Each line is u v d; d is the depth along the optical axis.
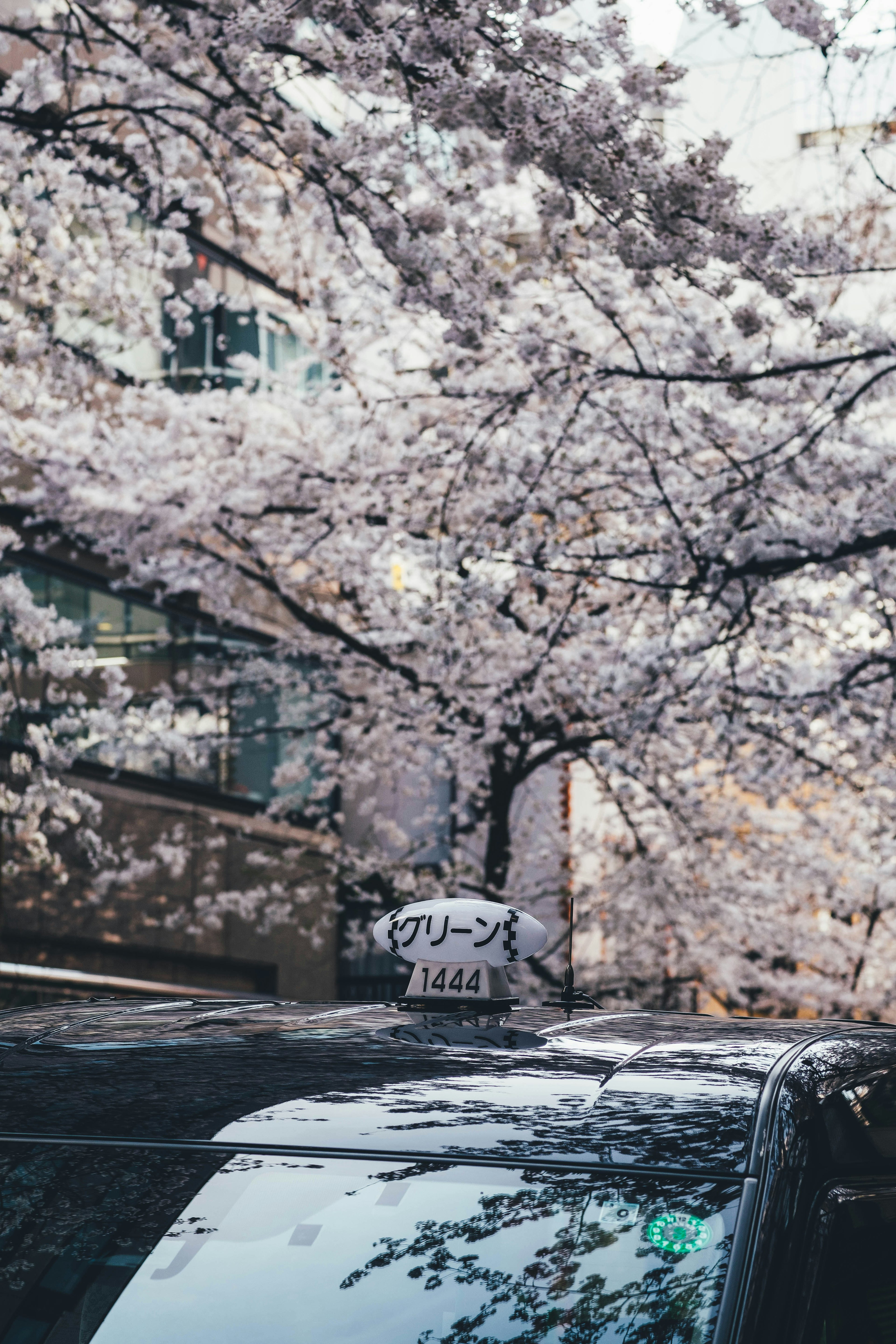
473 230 7.70
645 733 10.91
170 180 9.52
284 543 12.52
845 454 9.31
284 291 12.44
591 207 7.14
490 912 2.11
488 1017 2.00
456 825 16.75
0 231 10.23
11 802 11.18
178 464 12.04
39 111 9.55
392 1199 1.50
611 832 16.42
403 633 12.37
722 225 6.72
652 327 10.78
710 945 14.52
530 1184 1.48
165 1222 1.52
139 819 15.75
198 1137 1.60
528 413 9.96
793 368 7.72
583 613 10.81
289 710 16.92
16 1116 1.67
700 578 8.62
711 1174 1.46
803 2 6.51
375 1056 1.77
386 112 7.46
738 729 10.16
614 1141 1.52
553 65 6.78
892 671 9.44
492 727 11.34
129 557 12.46
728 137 6.87
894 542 8.53
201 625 17.14
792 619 11.07
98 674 15.25
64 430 11.73
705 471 10.67
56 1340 1.44
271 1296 1.43
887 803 11.77
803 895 15.73
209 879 16.86
